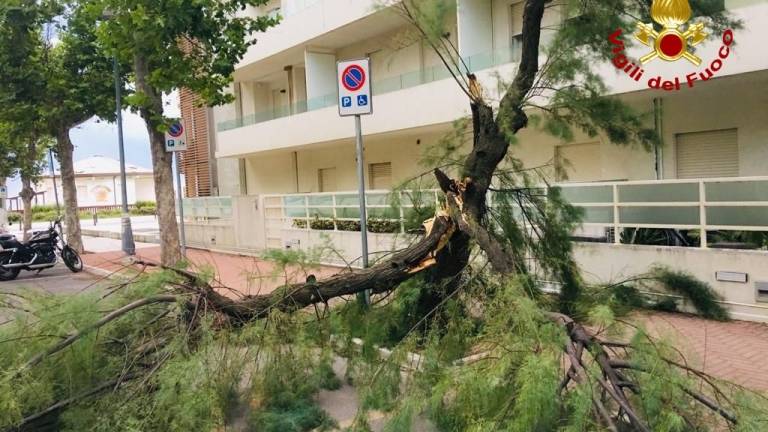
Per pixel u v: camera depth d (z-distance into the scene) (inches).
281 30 732.7
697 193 298.5
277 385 186.9
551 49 212.4
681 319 242.7
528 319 140.4
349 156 733.3
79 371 165.3
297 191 833.5
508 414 127.2
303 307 200.2
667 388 127.2
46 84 676.1
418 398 143.6
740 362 216.4
